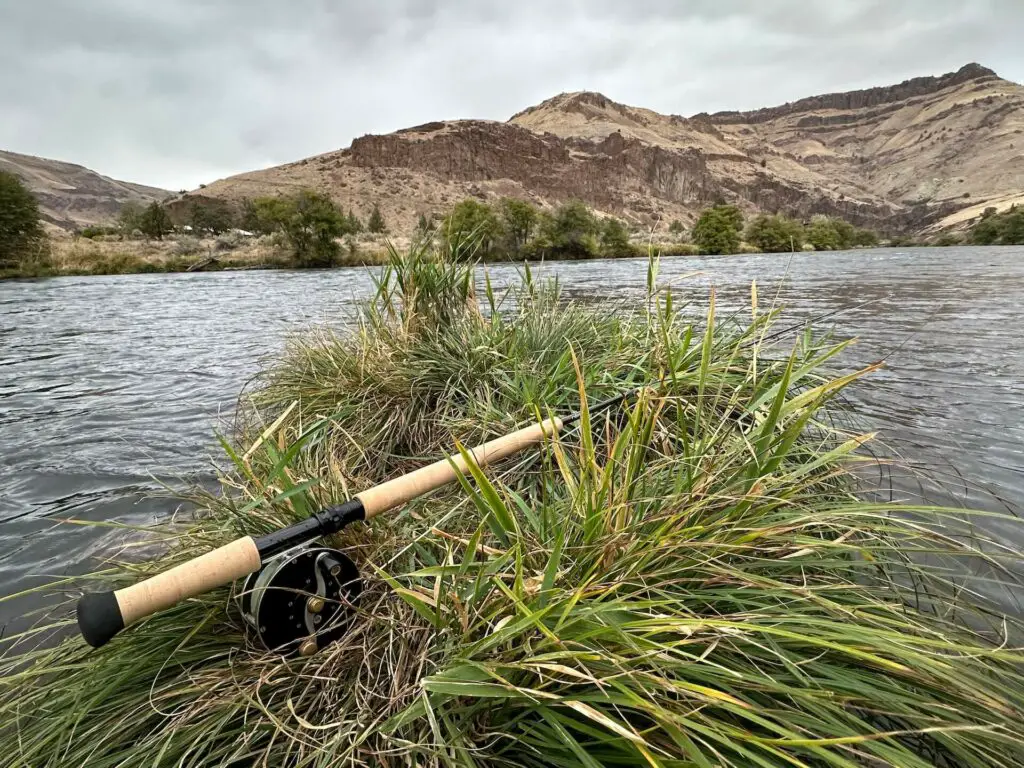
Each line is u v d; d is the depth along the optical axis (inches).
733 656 49.9
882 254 1611.7
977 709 45.6
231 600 61.2
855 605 56.4
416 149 7106.3
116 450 172.2
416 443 123.0
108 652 58.1
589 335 144.5
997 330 342.6
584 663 45.3
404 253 154.5
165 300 619.5
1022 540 102.3
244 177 6451.8
